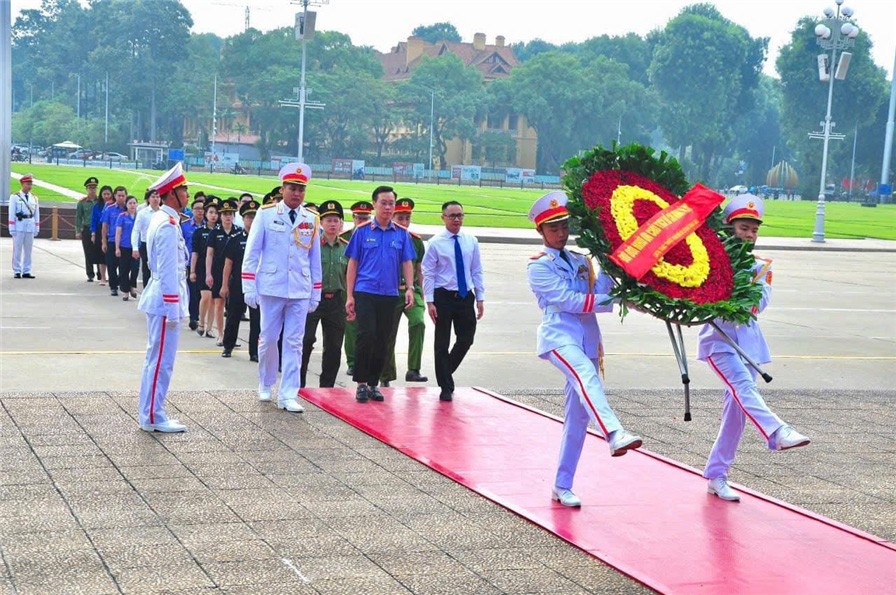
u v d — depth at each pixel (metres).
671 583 5.76
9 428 8.62
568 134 130.12
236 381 11.83
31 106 171.88
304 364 11.42
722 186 160.25
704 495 7.60
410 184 102.56
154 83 138.62
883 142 126.81
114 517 6.49
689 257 6.92
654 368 13.98
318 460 8.10
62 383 11.12
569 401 7.17
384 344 10.30
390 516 6.78
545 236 7.12
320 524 6.54
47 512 6.53
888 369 14.64
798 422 10.51
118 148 144.00
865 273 31.67
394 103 127.38
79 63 168.88
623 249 6.75
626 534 6.59
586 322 7.23
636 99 131.25
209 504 6.84
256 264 9.77
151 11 139.75
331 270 11.08
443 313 10.45
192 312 16.02
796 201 113.69
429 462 8.12
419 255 11.73
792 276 29.59
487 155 129.75
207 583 5.46
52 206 32.44
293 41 130.88
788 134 130.38
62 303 17.94
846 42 45.06
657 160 7.40
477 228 43.91
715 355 7.43
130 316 16.70
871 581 5.95
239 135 129.25
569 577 5.82
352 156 125.31
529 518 6.80
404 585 5.56
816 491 8.00
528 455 8.52
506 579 5.73
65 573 5.52
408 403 10.37
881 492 8.04
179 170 8.76
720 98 131.88
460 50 144.50
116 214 19.08
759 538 6.65
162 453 8.06
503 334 16.42
